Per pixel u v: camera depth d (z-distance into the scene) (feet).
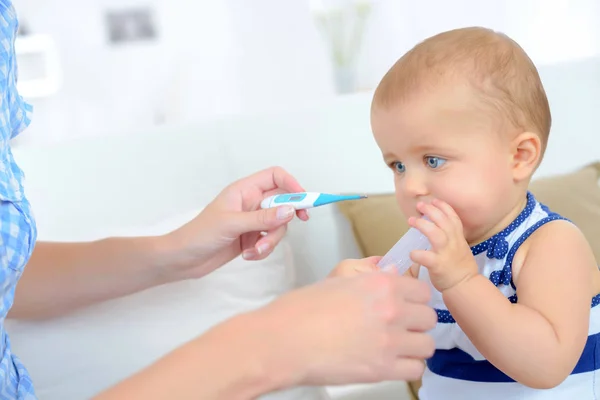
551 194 4.78
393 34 7.65
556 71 5.41
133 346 4.16
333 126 5.05
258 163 4.96
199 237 3.57
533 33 7.59
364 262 2.91
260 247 3.44
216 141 4.93
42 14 7.24
